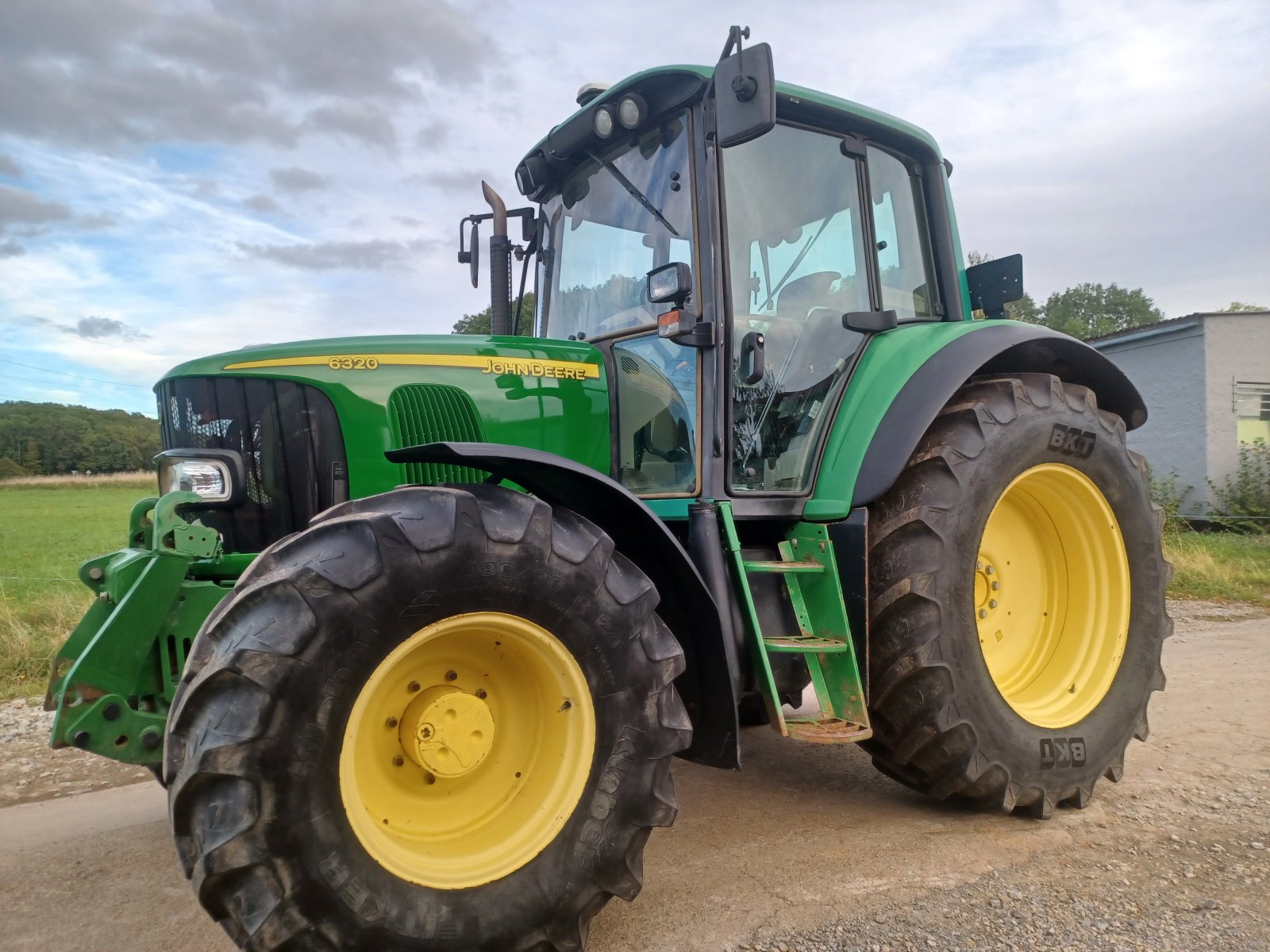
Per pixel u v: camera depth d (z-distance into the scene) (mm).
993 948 2217
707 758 2615
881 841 2920
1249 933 2268
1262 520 13523
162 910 2516
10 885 2688
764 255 3148
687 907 2469
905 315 3674
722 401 2887
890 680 2916
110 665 2299
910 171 3752
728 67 2578
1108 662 3404
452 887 2035
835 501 3012
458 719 2184
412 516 2049
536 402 3064
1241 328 14477
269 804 1802
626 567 2348
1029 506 3543
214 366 2820
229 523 2734
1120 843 2869
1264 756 3713
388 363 2896
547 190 3725
